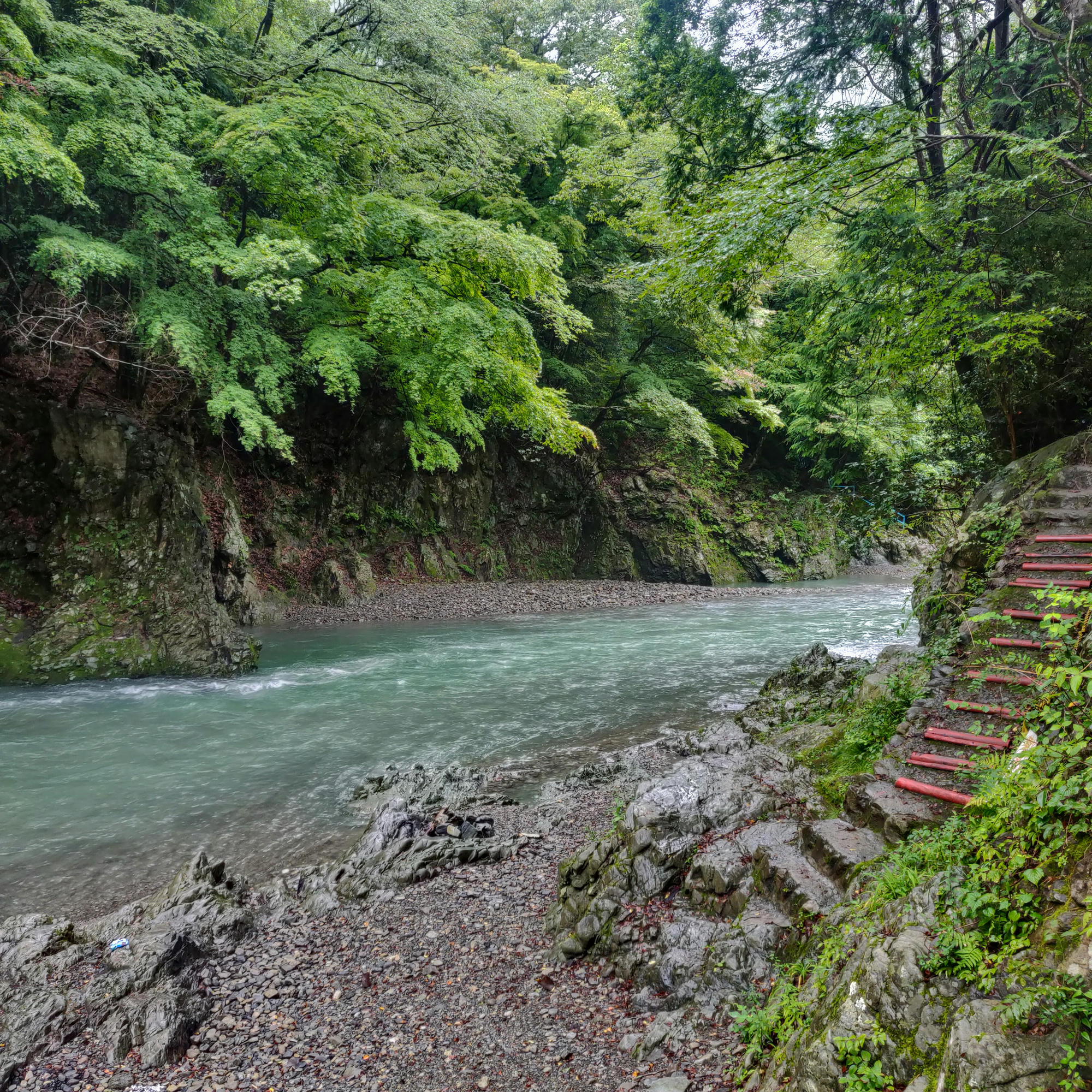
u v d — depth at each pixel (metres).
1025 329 8.70
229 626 13.19
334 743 8.89
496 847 5.94
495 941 4.63
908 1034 2.44
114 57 13.15
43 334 13.73
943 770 4.54
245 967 4.52
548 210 23.27
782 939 3.65
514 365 18.38
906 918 2.85
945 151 10.86
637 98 12.37
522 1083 3.32
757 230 6.47
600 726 9.55
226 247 13.26
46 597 12.35
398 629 17.38
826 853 3.98
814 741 6.34
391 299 15.50
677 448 30.64
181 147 14.48
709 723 9.45
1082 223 8.83
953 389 12.04
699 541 30.19
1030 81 9.21
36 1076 3.63
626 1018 3.68
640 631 17.14
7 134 9.90
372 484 22.98
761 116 10.71
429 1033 3.76
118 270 12.63
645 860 4.57
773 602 23.06
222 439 18.95
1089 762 3.01
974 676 5.54
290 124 13.64
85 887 5.54
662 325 26.97
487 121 17.95
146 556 13.10
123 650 12.09
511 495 27.56
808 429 23.55
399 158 17.88
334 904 5.21
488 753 8.57
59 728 9.29
